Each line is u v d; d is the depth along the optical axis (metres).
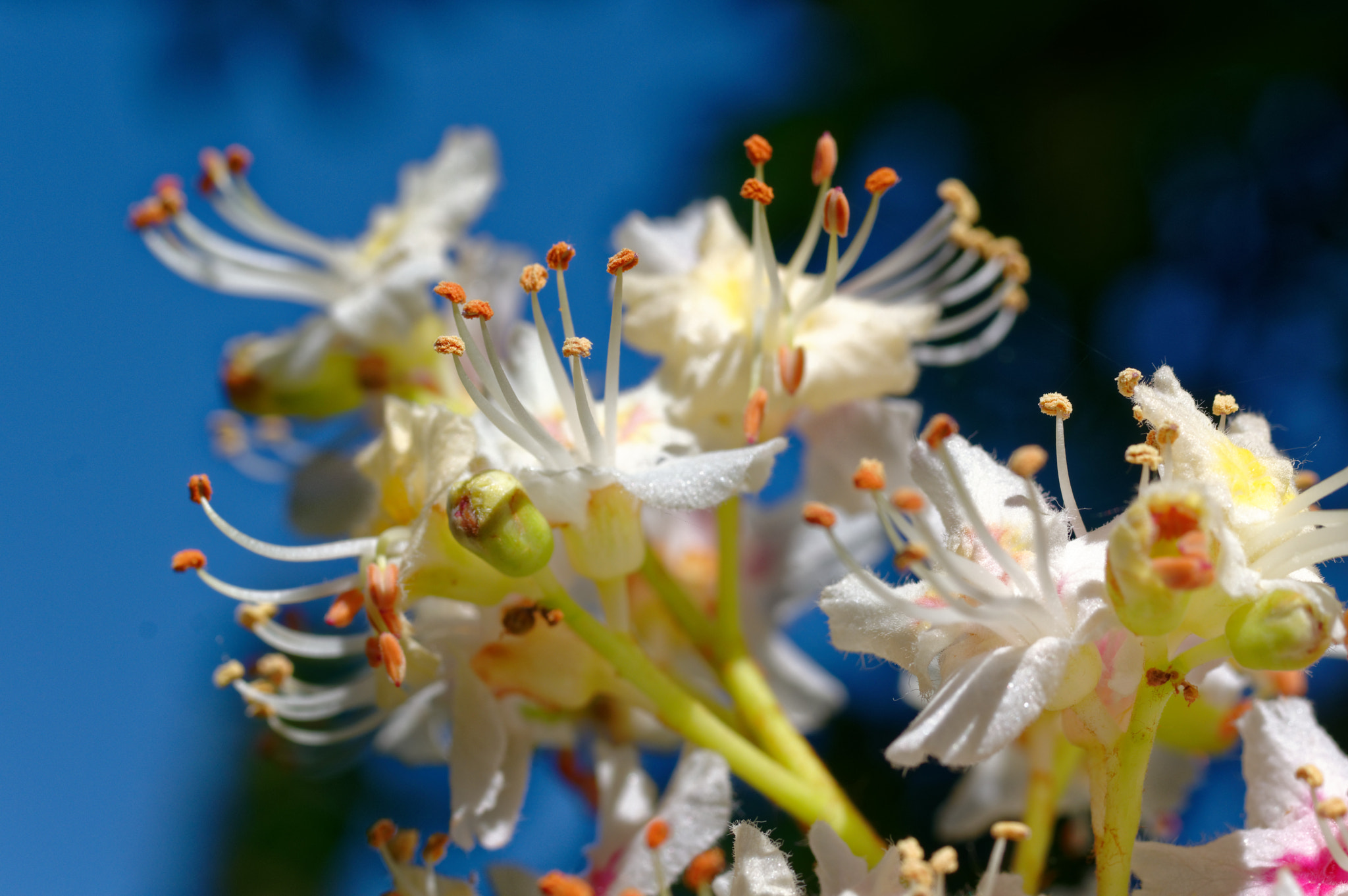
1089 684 0.22
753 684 0.25
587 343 0.24
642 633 0.26
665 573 0.25
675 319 0.25
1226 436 0.23
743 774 0.24
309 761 0.26
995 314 0.28
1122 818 0.23
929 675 0.23
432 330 0.27
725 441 0.25
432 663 0.24
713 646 0.25
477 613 0.24
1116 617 0.22
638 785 0.24
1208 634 0.22
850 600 0.23
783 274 0.26
